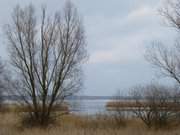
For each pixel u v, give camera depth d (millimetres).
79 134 19234
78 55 24672
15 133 20016
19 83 23797
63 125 24219
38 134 19453
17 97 23875
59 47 24141
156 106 24625
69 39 24375
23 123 23672
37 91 23859
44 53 23984
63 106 24453
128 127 23281
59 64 24125
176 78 19516
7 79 24578
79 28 24688
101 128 22531
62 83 24125
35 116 23859
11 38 23984
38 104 23938
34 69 23781
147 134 20406
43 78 23891
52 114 24219
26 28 24062
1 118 26875
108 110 27734
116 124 25516
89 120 26906
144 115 25031
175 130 22188
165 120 24328
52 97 24016
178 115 24438
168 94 24688
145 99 25203
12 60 29109
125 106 26688
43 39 24016
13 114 28719
